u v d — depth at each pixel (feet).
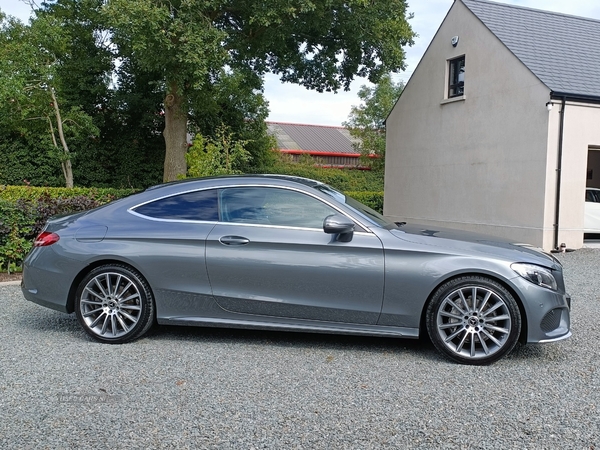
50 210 25.11
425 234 14.34
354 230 13.88
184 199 15.05
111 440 9.11
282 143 110.22
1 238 24.07
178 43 44.24
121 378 12.01
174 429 9.52
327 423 9.82
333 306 13.80
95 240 14.73
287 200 14.48
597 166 53.83
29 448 8.80
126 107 69.87
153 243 14.48
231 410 10.35
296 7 46.91
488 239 14.78
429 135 49.52
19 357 13.42
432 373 12.59
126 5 40.16
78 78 65.67
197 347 14.43
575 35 45.88
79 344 14.57
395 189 54.90
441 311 13.35
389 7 50.34
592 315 18.70
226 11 51.88
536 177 37.76
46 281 14.87
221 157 45.85
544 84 36.78
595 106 37.83
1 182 63.31
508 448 8.96
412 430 9.59
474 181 43.93
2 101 51.24
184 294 14.37
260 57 56.95
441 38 47.80
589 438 9.34
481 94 43.04
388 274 13.50
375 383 11.87
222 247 14.19
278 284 13.96
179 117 54.54
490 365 13.21
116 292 14.67
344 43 57.06
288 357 13.66
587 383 12.03
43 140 59.00
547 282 13.28
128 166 72.13
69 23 63.87
